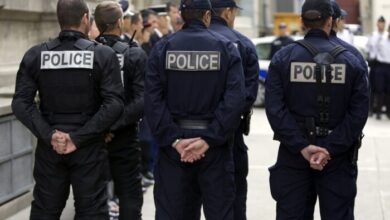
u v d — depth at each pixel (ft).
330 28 17.33
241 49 19.61
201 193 17.89
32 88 17.12
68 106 16.96
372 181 31.30
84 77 16.88
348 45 17.72
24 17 29.91
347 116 16.83
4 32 28.37
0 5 26.94
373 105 54.08
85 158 17.03
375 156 37.35
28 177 25.27
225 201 17.19
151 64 17.12
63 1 17.03
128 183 20.76
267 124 50.21
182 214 17.30
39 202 17.28
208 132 16.67
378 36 53.16
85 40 17.13
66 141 16.67
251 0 112.16
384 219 25.11
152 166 29.73
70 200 26.07
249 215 25.73
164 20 35.22
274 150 39.27
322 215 17.51
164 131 16.79
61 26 17.19
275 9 116.98
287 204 17.28
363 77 16.80
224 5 20.03
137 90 19.94
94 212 17.20
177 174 17.07
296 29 86.02
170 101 17.06
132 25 27.68
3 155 23.26
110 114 16.79
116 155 20.53
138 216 20.93
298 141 16.69
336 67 16.70
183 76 16.87
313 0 17.07
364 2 134.51
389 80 53.31
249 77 19.67
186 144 16.62
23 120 16.92
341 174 17.15
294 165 17.16
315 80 16.78
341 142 16.69
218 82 16.83
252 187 30.19
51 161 17.06
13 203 24.00
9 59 28.86
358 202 27.43
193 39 16.93
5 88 27.02
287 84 16.99
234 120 16.70
